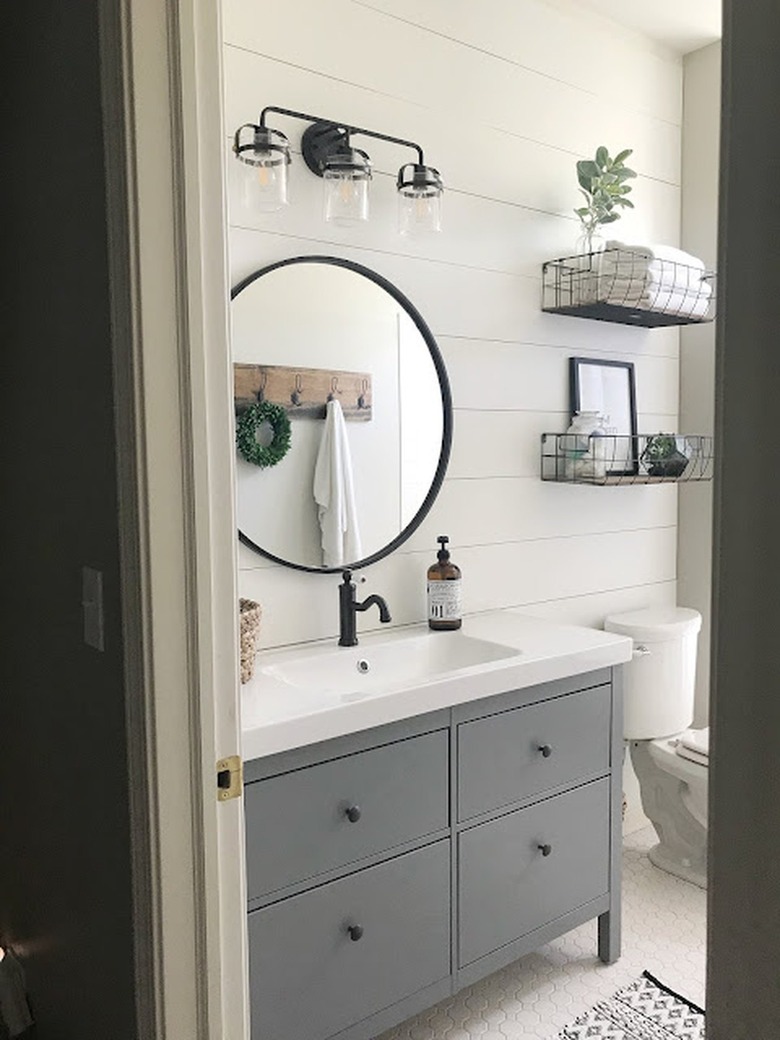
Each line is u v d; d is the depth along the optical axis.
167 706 1.18
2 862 1.85
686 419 3.17
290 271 2.20
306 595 2.27
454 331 2.51
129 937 1.26
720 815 0.55
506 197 2.61
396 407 2.40
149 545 1.15
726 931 0.55
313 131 2.19
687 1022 2.16
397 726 1.87
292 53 2.15
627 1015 2.19
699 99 3.05
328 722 1.71
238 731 1.28
